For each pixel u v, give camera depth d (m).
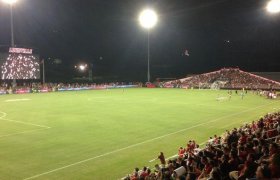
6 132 27.67
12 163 19.11
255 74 85.38
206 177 10.83
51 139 25.08
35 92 70.06
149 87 87.00
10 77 69.69
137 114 37.47
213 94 63.41
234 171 10.67
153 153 21.20
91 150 21.94
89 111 39.91
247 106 44.56
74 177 16.80
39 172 17.56
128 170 17.84
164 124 31.30
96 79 100.19
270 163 8.58
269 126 19.69
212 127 29.94
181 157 15.12
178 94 63.62
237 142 15.77
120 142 24.14
